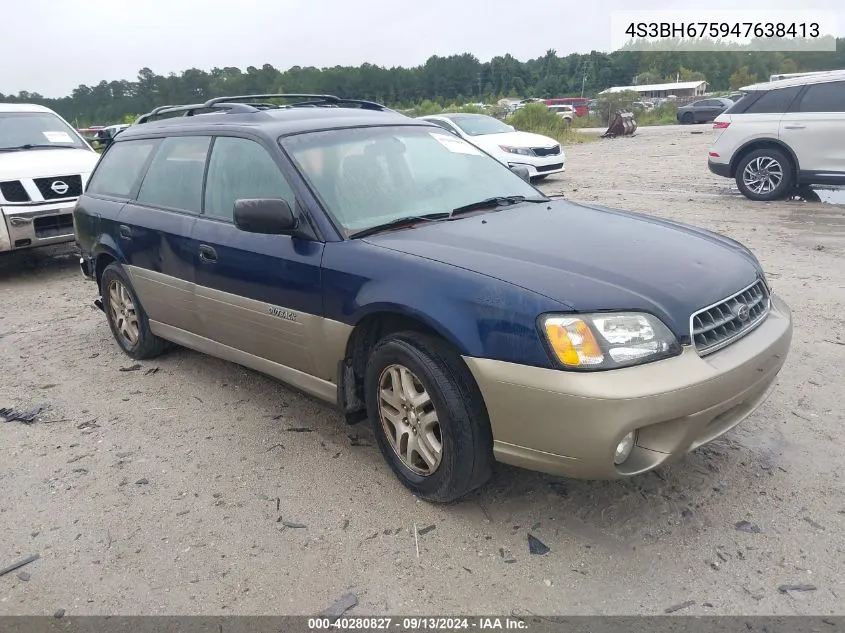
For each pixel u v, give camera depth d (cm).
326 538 295
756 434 360
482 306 273
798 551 272
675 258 301
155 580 276
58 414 433
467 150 442
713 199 1089
